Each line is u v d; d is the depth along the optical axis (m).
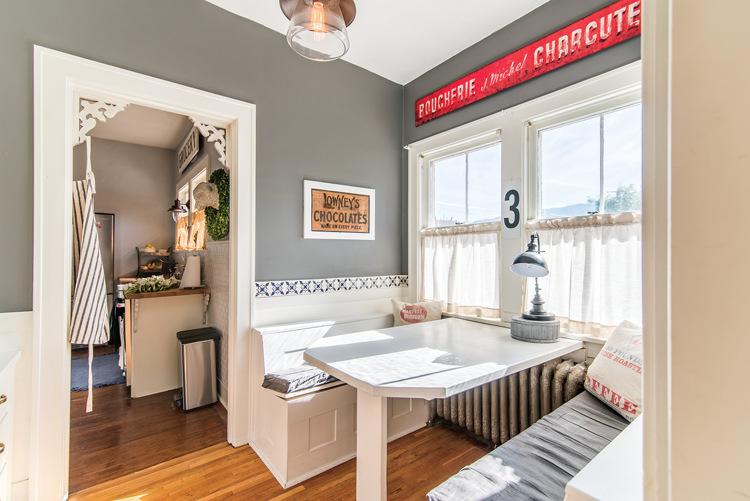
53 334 1.75
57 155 1.78
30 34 1.74
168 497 1.76
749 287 0.26
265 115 2.50
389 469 1.99
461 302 2.76
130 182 5.34
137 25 2.02
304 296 2.67
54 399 1.74
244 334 2.34
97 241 1.93
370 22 2.47
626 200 1.95
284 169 2.59
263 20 2.46
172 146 5.54
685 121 0.30
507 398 2.17
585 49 2.08
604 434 1.35
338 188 2.88
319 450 1.98
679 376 0.30
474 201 2.79
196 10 2.22
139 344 3.04
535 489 1.04
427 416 2.54
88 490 1.82
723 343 0.27
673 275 0.31
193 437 2.37
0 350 1.65
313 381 1.96
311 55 1.72
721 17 0.28
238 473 1.97
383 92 3.24
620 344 1.67
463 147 2.87
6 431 1.53
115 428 2.48
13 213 1.69
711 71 0.28
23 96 1.71
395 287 3.28
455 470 1.99
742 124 0.26
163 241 5.59
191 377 2.79
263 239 2.48
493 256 2.58
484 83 2.64
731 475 0.26
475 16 2.42
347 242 2.95
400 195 3.37
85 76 1.85
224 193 2.85
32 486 1.67
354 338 2.08
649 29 0.36
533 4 2.30
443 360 1.64
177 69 2.14
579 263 2.08
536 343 1.96
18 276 1.70
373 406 1.42
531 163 2.39
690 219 0.30
